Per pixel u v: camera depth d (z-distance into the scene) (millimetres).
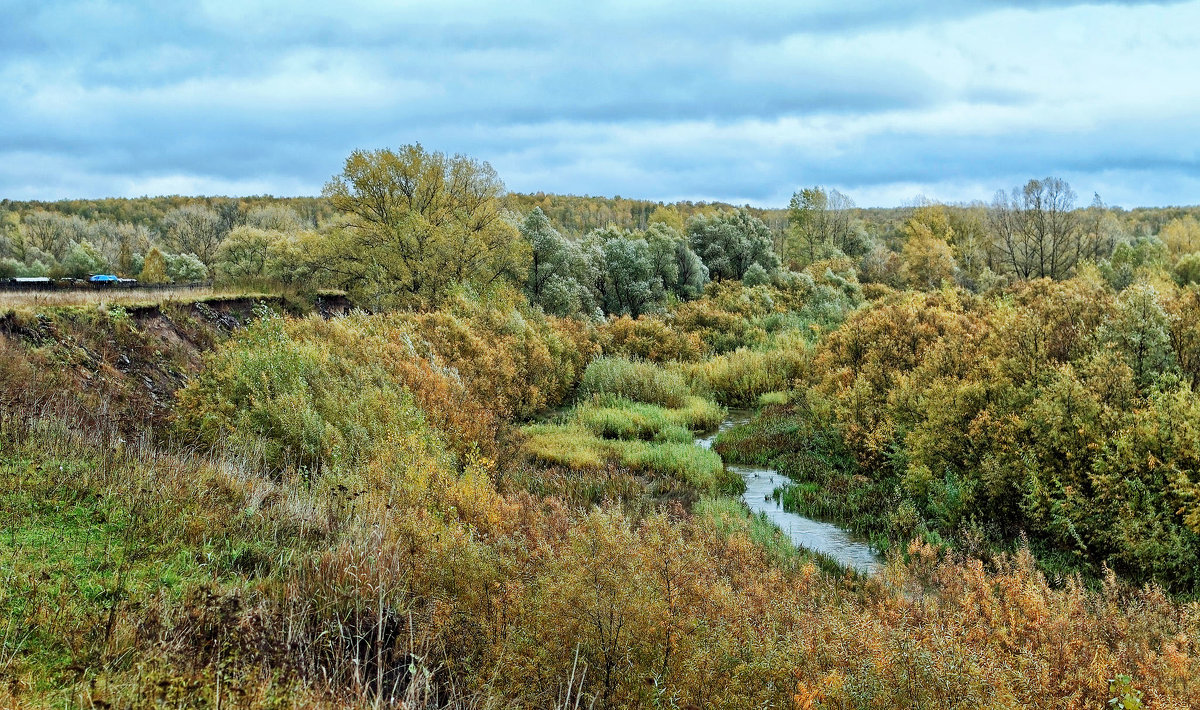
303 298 25641
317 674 3996
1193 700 4703
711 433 18406
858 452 13930
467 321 21750
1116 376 10320
